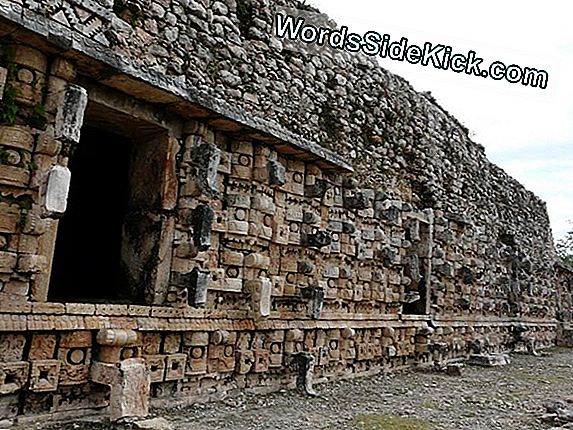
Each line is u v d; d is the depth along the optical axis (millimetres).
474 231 15305
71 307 5352
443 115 15203
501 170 18906
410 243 11664
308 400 7594
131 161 6910
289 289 8117
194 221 6594
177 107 6406
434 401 8391
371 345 10156
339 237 9320
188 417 6043
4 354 4883
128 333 5695
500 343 16797
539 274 21125
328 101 10430
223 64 7977
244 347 7320
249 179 7457
